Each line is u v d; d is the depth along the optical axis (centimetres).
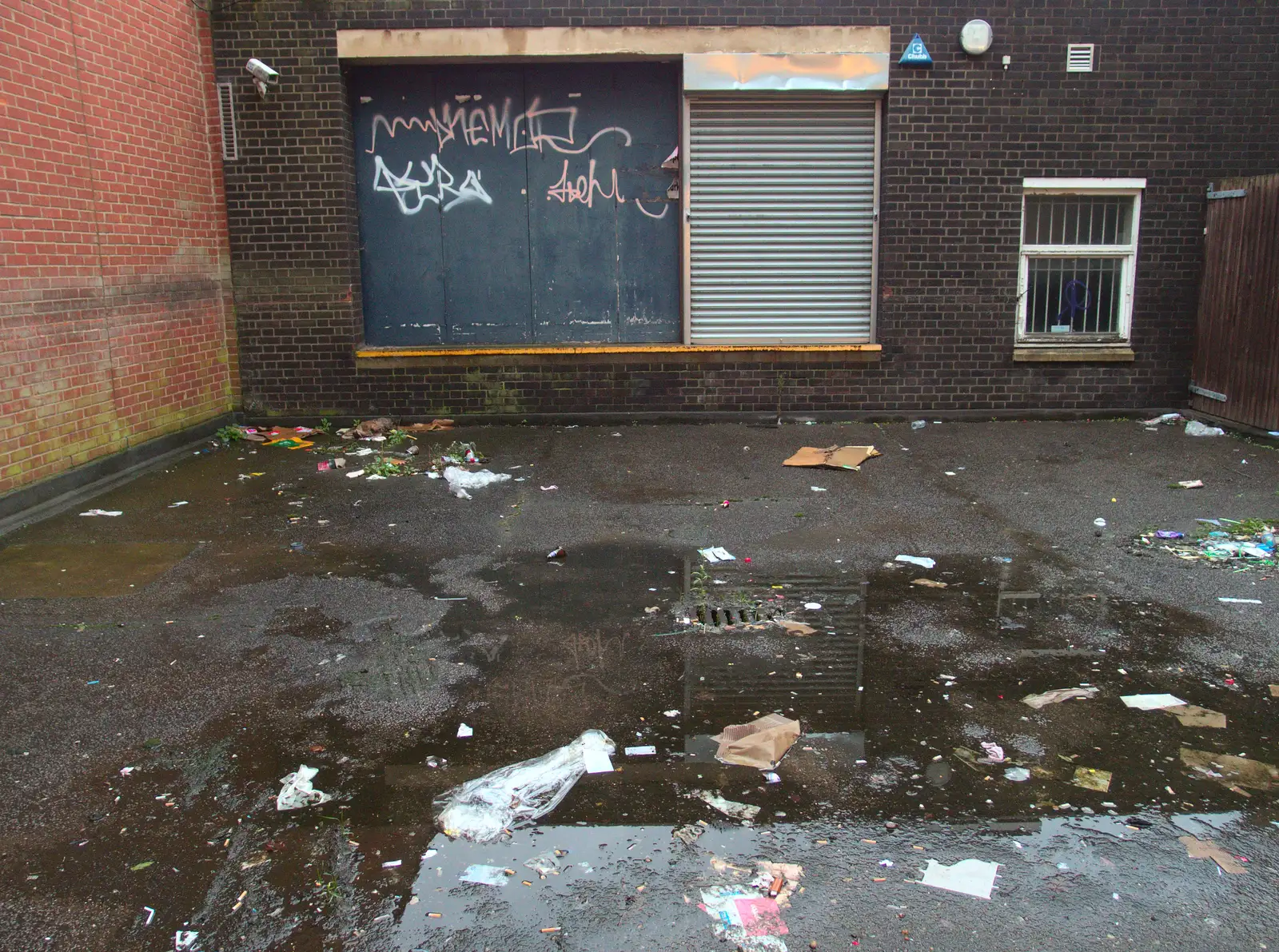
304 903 296
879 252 1002
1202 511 700
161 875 308
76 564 598
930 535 657
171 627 504
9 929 285
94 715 409
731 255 1010
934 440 930
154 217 849
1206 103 967
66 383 729
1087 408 1023
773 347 1005
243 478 806
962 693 429
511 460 867
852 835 328
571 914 291
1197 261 997
